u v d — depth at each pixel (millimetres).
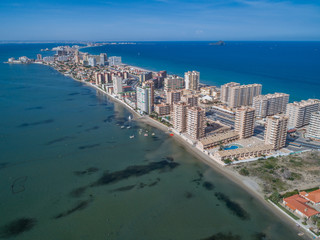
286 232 134750
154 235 134250
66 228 138875
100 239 131875
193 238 132250
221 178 187375
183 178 187875
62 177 187750
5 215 148375
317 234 130875
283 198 156875
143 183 181500
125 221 144250
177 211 152375
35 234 134750
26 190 171625
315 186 172500
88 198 164375
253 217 146625
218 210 153000
